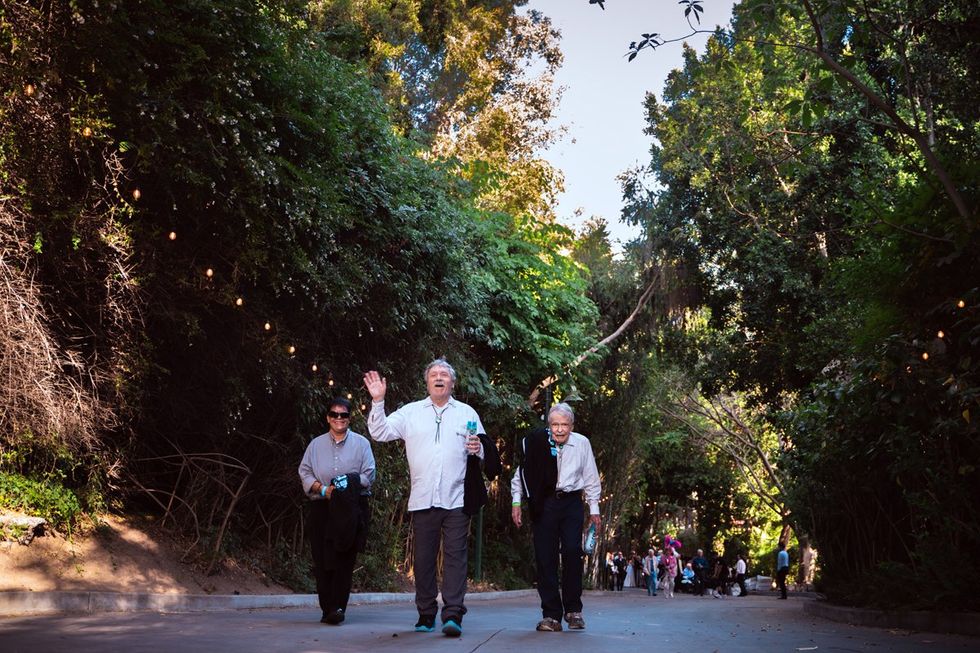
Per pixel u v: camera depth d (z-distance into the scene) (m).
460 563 7.52
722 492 49.72
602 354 28.78
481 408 22.80
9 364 9.11
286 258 11.88
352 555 8.70
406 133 29.16
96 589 9.45
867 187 13.50
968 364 9.81
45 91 8.90
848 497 13.84
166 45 9.80
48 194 9.31
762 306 25.06
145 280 10.30
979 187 11.29
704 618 12.64
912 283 11.25
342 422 8.88
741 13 12.65
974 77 15.74
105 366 10.45
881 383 11.10
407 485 18.30
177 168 9.86
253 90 11.30
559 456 8.30
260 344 12.24
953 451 10.94
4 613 8.00
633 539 55.03
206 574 11.64
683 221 27.22
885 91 20.53
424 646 6.43
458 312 18.05
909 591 10.92
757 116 23.41
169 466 12.67
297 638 6.84
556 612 8.07
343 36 16.78
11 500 9.63
